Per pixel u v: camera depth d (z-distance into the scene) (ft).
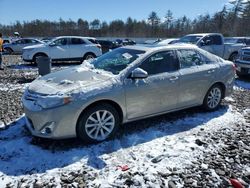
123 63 15.40
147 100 15.02
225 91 19.38
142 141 14.10
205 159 12.37
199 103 18.03
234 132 15.51
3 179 10.67
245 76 33.40
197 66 17.61
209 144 13.84
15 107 19.48
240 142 14.12
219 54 42.09
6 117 17.25
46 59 28.89
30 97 13.38
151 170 11.41
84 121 13.10
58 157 12.28
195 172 11.34
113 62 15.99
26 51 46.91
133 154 12.73
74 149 13.02
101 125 13.71
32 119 12.93
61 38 48.73
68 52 48.62
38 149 12.94
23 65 47.26
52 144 13.43
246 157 12.66
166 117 17.65
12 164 11.69
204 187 10.40
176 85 16.11
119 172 11.25
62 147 13.19
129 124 16.30
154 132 15.20
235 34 189.98
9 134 14.62
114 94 13.64
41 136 12.90
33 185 10.33
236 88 27.43
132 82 14.37
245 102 21.83
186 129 15.79
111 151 12.97
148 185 10.41
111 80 13.88
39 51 46.70
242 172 11.46
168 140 14.26
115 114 14.07
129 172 11.23
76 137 13.50
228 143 13.99
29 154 12.50
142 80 14.71
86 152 12.78
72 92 12.77
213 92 18.70
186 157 12.50
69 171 11.27
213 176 11.09
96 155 12.56
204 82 17.72
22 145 13.28
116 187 10.28
